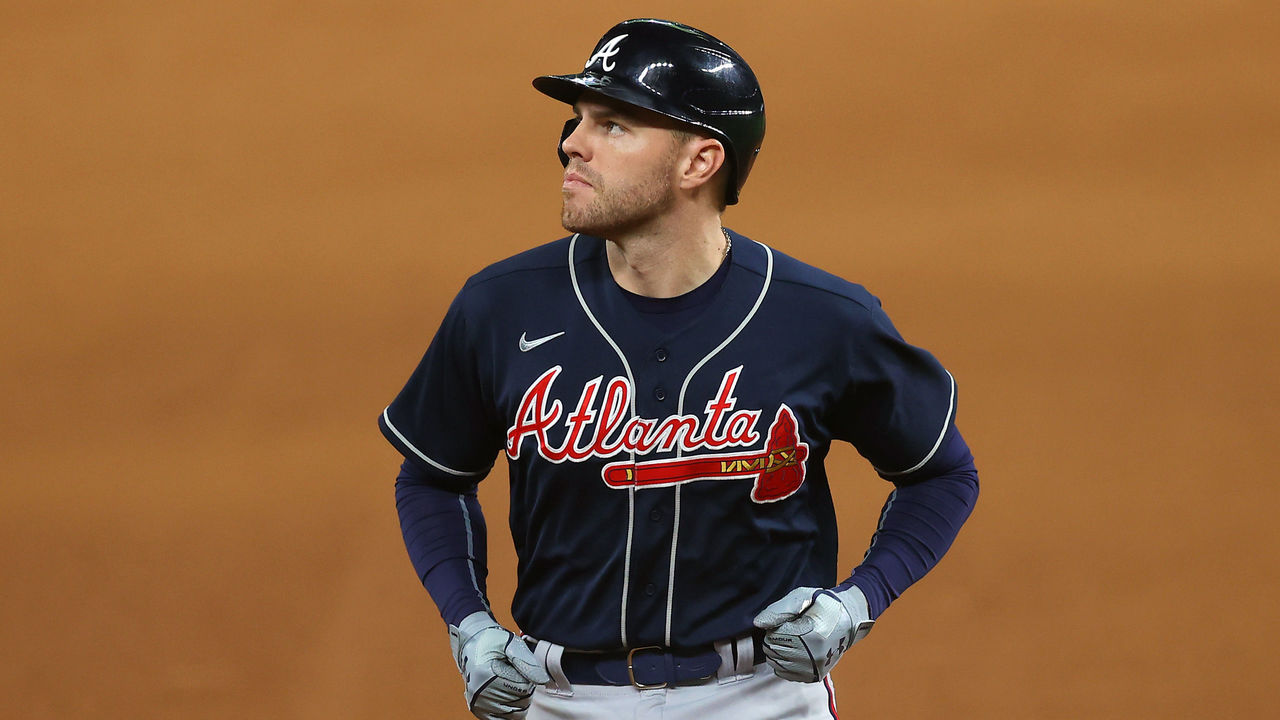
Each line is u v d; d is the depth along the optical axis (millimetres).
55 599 23812
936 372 11375
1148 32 44031
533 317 10945
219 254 37719
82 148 41531
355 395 31406
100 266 37062
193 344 33688
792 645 10555
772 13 45031
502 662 10773
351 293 35938
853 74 43062
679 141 10266
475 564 11719
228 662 21984
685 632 10875
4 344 33781
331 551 25156
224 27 45156
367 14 45500
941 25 44594
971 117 41531
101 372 32594
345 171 40844
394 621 23047
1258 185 38594
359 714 20719
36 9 45625
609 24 44969
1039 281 34938
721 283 10844
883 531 11812
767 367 10750
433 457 11641
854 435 11539
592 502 10781
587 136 10344
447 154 41375
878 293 34594
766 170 39969
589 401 10750
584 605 10938
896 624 22344
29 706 20938
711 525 10711
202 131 42094
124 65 44031
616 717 11078
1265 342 32000
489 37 44812
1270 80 42375
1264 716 20219
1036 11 44844
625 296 10836
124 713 20797
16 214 39125
